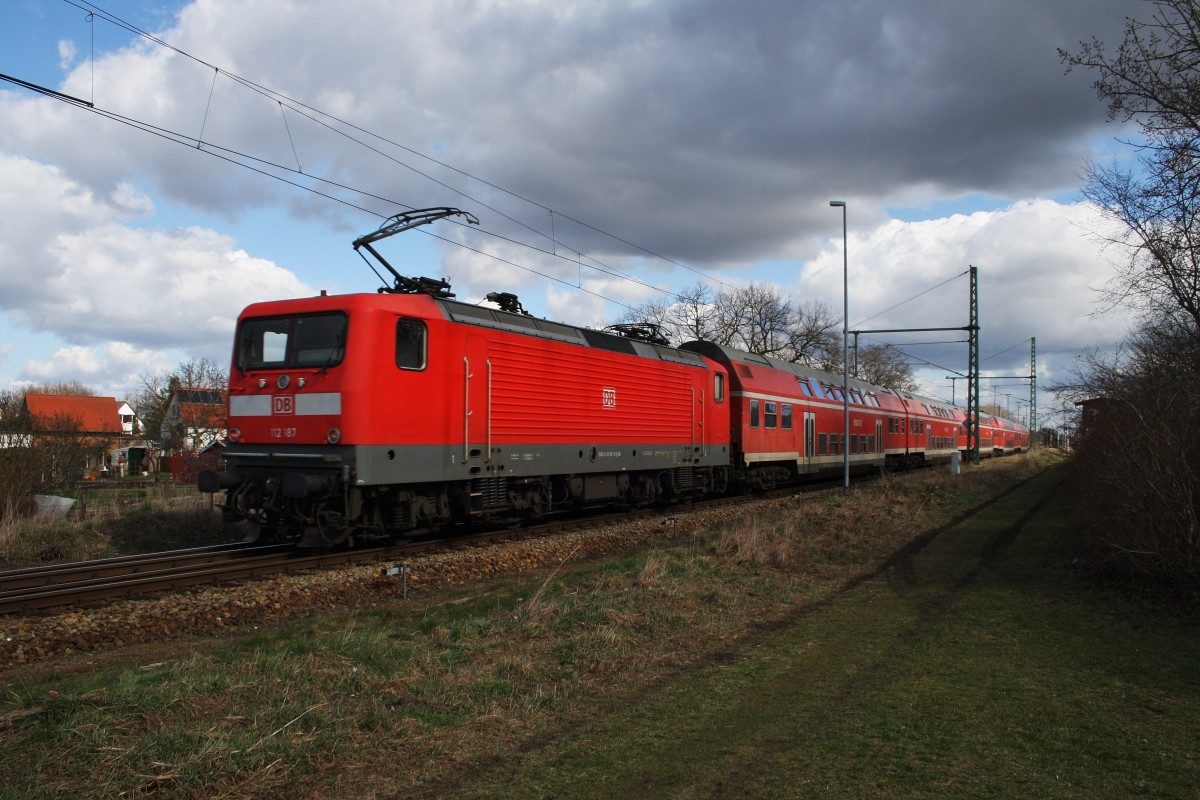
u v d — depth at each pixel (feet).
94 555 45.42
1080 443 49.29
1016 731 17.02
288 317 38.34
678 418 62.80
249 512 39.29
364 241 43.42
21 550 44.55
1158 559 30.66
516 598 31.81
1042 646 23.59
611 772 15.42
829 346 179.63
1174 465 29.58
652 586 31.30
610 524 54.29
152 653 24.94
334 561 37.19
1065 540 43.75
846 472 79.87
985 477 96.68
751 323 167.84
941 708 18.48
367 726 17.31
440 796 14.52
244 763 14.93
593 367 52.65
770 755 16.03
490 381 43.52
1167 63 34.65
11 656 23.72
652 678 21.56
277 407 37.91
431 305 40.42
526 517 51.42
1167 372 39.32
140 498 72.33
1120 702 18.78
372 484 36.96
